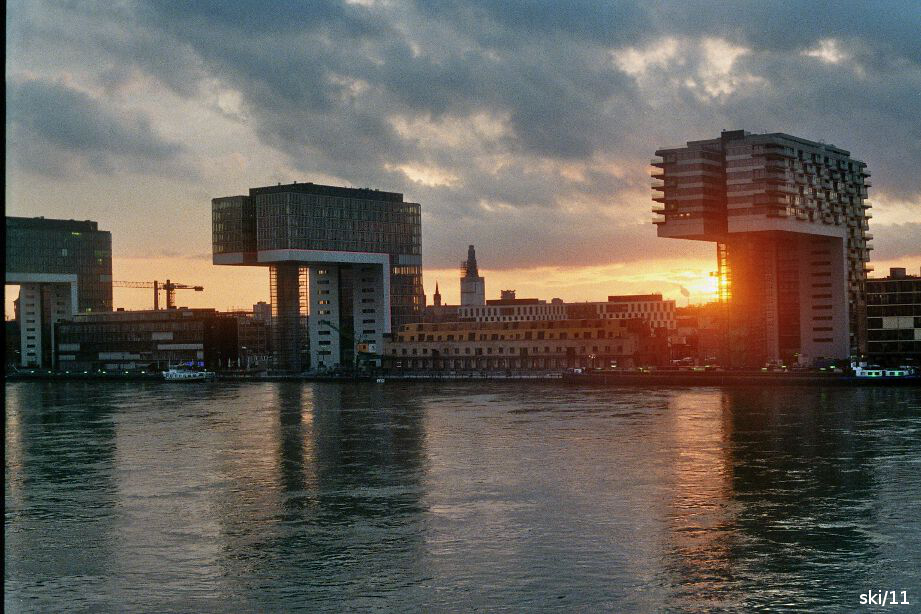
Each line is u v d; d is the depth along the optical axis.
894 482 114.56
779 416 189.75
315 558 86.00
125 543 92.62
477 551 87.25
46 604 74.56
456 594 74.88
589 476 123.00
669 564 81.69
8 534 96.38
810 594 73.06
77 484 124.38
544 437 162.12
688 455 138.38
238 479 127.06
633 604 71.69
